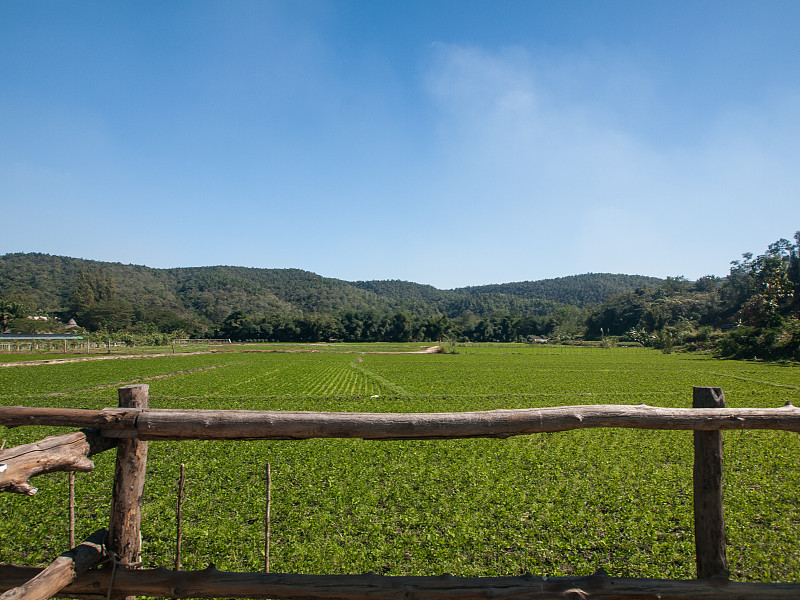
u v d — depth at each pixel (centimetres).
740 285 11825
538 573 708
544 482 1141
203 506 985
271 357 7200
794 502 1012
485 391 3166
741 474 1209
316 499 1028
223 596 363
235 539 812
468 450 1448
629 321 14775
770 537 816
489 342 15125
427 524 889
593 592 364
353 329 14025
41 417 372
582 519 904
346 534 842
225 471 1236
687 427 392
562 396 2898
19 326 10981
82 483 1114
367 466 1273
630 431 1738
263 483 1137
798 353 5772
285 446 1503
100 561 376
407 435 382
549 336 15238
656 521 896
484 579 367
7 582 367
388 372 4728
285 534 840
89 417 371
